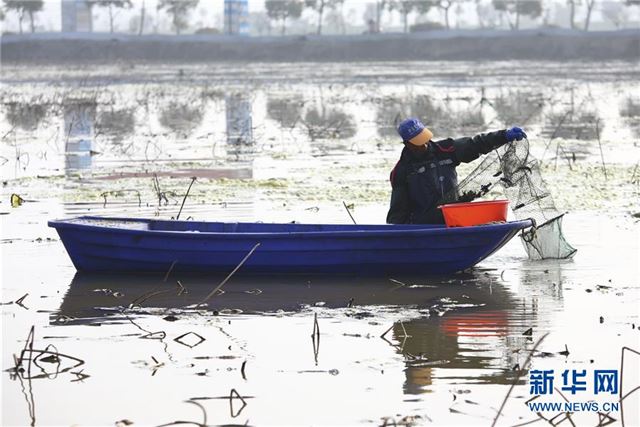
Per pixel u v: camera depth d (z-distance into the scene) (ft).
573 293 73.97
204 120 236.84
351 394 54.54
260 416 51.78
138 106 273.13
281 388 55.36
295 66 568.00
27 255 88.79
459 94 310.65
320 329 66.03
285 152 167.43
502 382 56.18
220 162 154.51
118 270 81.87
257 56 645.92
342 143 181.98
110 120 236.63
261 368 58.59
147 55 637.71
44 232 98.37
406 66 550.36
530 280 78.07
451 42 644.27
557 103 273.13
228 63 620.49
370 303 72.33
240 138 188.96
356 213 105.09
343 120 229.25
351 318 68.54
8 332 66.33
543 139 182.60
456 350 61.21
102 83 388.98
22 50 635.25
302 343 63.05
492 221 78.79
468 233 77.30
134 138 195.42
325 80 406.21
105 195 116.37
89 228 80.43
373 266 79.30
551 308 70.03
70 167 150.20
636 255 85.25
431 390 55.01
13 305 72.90
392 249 78.23
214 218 103.35
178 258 80.07
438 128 209.77
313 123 223.10
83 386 56.29
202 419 51.49
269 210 107.76
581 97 292.81
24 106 270.87
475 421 51.16
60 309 71.82
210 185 127.75
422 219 81.71
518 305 70.95
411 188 81.71
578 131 193.57
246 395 54.60
